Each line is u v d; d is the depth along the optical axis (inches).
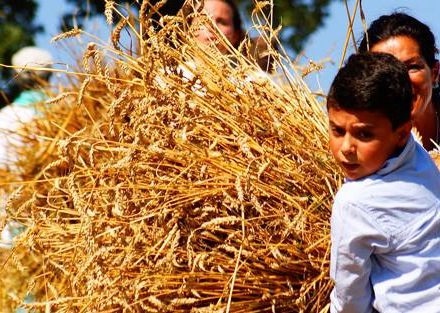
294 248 267.7
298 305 264.2
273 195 271.7
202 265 262.7
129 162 274.1
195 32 307.1
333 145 246.1
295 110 286.4
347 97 239.0
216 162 276.2
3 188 390.6
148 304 272.7
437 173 255.3
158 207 273.7
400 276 248.8
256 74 296.4
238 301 271.4
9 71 743.7
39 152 398.0
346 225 245.9
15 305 345.7
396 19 301.6
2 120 416.8
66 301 290.8
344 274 249.0
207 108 283.1
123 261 271.4
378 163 244.2
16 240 308.5
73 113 398.0
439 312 247.0
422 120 308.2
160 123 278.7
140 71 290.5
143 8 288.5
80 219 288.2
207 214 272.8
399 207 245.6
